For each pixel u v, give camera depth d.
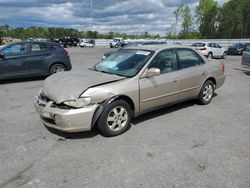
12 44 9.03
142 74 4.53
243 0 57.53
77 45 50.91
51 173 3.14
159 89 4.80
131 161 3.43
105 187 2.87
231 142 4.05
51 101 3.96
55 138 4.16
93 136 4.22
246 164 3.37
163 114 5.40
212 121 5.02
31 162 3.40
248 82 9.63
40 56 9.46
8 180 3.00
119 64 4.92
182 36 63.78
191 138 4.20
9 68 8.86
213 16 64.12
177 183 2.94
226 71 13.06
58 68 9.95
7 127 4.66
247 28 58.69
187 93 5.53
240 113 5.55
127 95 4.26
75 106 3.78
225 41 39.44
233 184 2.93
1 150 3.74
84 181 2.98
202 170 3.22
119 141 4.05
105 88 4.04
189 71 5.46
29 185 2.90
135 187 2.87
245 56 11.56
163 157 3.54
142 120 5.02
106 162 3.40
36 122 4.90
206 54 20.69
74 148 3.80
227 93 7.54
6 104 6.27
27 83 9.10
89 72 4.80
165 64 5.04
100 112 3.96
